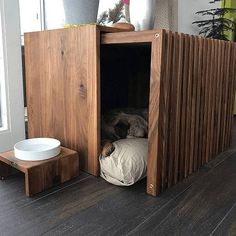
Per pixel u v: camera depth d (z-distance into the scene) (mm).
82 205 852
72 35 1014
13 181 1006
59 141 1082
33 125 1274
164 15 1750
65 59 1060
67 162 994
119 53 1405
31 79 1224
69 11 1248
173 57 880
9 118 1317
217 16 2521
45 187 938
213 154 1276
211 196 919
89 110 1019
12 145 1342
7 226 745
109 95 1460
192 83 1019
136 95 1544
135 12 1242
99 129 1015
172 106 921
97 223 762
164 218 789
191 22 2311
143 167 982
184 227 749
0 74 1298
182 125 997
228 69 1275
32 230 729
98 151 1027
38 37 1143
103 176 1020
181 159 1027
